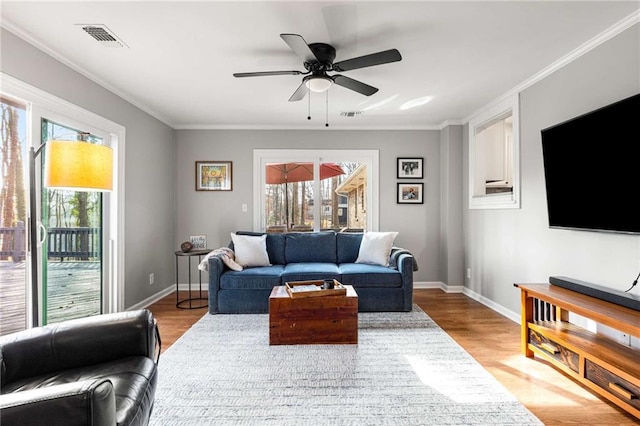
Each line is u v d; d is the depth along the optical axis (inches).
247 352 103.3
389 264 155.8
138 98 143.7
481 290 160.4
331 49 95.9
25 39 91.1
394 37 93.2
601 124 87.4
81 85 113.7
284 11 80.8
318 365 94.3
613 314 71.7
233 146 191.3
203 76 120.6
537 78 118.8
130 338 61.9
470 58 106.4
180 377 87.7
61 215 108.2
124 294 137.3
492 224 150.5
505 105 139.1
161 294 173.0
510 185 169.5
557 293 90.0
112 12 81.0
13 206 91.5
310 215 193.5
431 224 192.7
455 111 164.4
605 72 91.6
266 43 96.6
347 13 81.7
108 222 131.4
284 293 116.0
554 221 106.1
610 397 71.6
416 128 192.2
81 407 38.0
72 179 72.9
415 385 83.4
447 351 103.5
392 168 192.9
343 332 109.8
